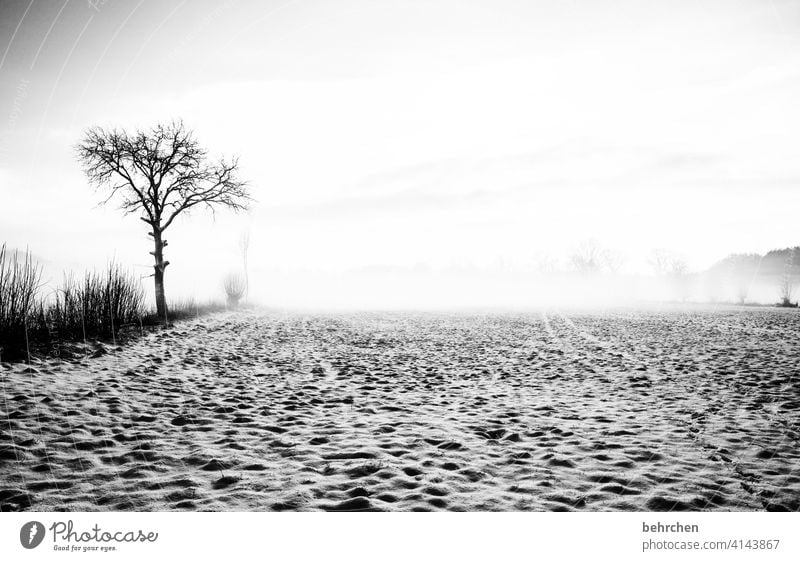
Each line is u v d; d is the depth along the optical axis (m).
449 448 4.97
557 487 4.09
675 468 4.43
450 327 19.38
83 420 5.34
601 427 5.66
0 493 3.76
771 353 10.90
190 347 10.97
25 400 5.73
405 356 11.51
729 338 14.05
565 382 8.43
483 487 4.09
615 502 3.84
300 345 12.98
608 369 9.58
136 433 5.14
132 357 8.95
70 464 4.30
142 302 14.04
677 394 7.23
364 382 8.35
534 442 5.16
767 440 5.11
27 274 8.66
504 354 11.96
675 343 13.27
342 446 5.00
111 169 17.22
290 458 4.66
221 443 5.00
